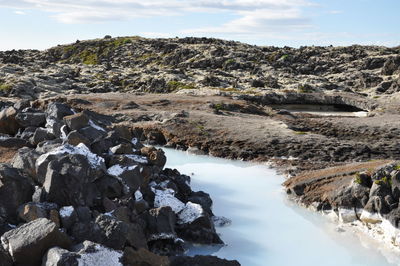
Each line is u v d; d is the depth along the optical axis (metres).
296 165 41.56
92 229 18.11
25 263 15.69
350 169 32.28
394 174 25.75
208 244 23.72
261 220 27.97
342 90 119.31
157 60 190.12
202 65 167.00
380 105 94.94
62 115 31.97
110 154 27.86
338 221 27.69
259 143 47.31
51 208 19.83
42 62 170.25
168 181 28.89
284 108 103.06
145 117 59.81
